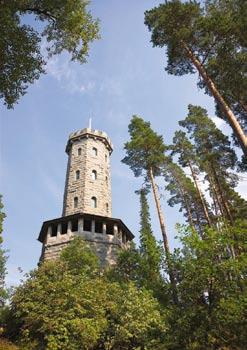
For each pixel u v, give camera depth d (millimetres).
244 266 15453
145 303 19656
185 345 16188
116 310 19984
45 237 38719
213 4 21812
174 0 21688
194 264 16000
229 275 16203
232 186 32562
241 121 23953
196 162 34312
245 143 17281
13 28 12492
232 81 21312
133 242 29391
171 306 18484
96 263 26984
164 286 22703
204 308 15656
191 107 33875
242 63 20656
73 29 14070
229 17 20047
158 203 28719
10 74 13031
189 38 21609
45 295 19609
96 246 35469
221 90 22000
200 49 21562
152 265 24734
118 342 18891
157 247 24047
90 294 20344
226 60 20781
